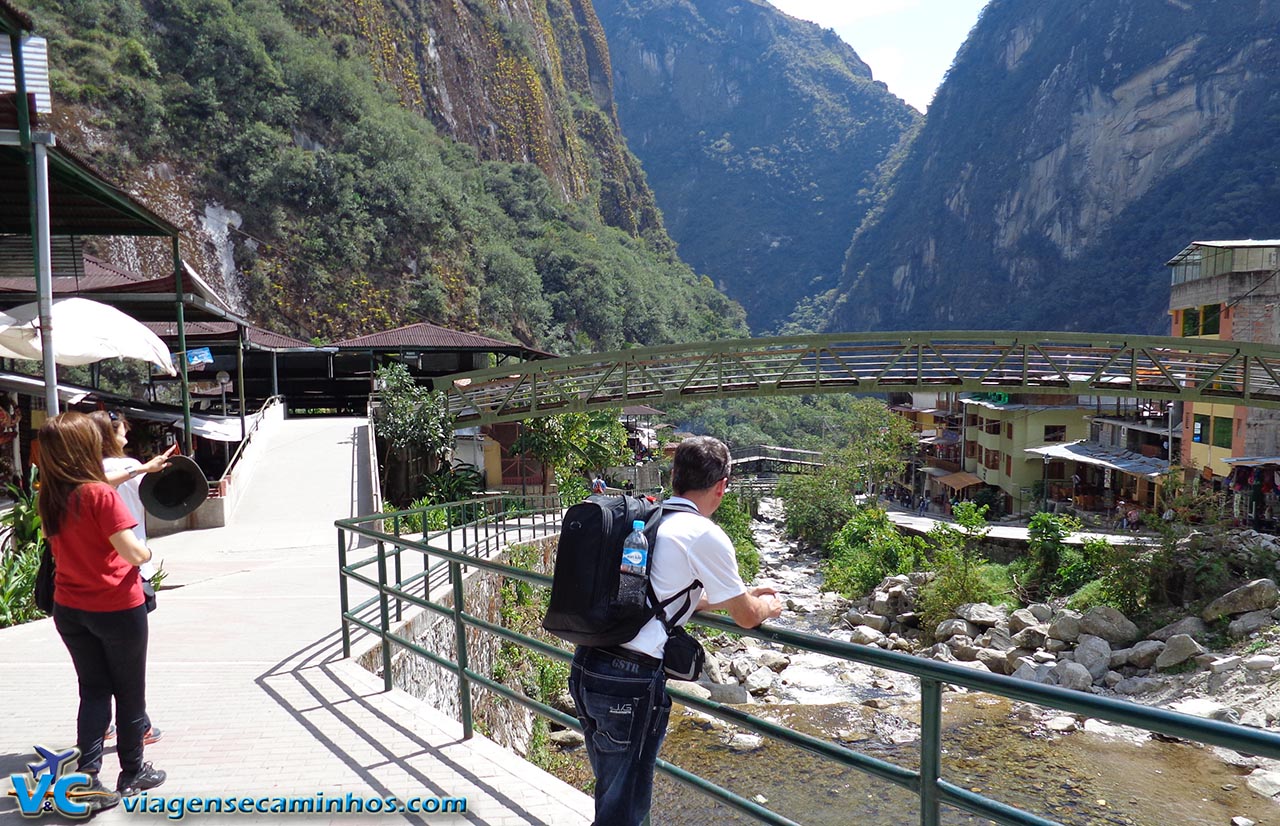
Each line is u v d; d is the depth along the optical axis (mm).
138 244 67125
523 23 149875
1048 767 12281
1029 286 145625
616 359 24141
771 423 94938
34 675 6312
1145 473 32406
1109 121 140375
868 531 33875
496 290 90188
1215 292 31391
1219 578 19000
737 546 33125
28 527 9641
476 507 14805
